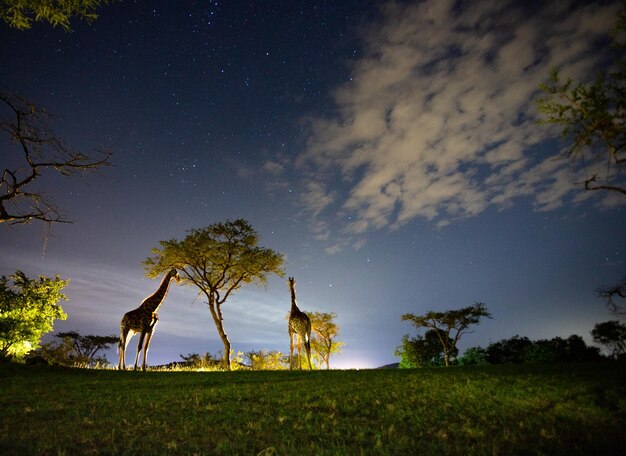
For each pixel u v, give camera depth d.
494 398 9.57
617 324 33.19
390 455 5.73
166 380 14.94
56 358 28.53
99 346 43.78
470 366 19.06
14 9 10.37
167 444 6.09
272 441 6.38
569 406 8.47
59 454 5.47
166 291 21.08
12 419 7.98
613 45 13.27
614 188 13.09
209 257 30.34
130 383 14.01
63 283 29.52
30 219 15.58
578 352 32.78
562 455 5.55
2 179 15.09
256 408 8.91
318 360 53.25
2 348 25.70
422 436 6.72
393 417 7.98
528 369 15.63
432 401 9.42
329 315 51.06
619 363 16.80
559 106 13.55
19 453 5.63
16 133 14.88
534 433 6.68
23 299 26.73
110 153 16.20
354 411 8.55
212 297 30.22
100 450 5.83
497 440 6.33
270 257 31.41
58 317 29.86
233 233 31.30
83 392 11.72
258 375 16.55
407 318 51.12
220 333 29.50
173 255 29.88
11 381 14.22
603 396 9.26
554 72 13.67
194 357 31.17
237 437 6.52
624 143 12.76
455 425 7.30
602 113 12.52
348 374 16.16
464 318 49.66
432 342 53.22
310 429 7.09
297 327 23.81
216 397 10.38
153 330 20.44
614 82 13.03
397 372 16.59
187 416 8.20
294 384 12.77
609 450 5.66
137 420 7.84
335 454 5.68
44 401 10.11
